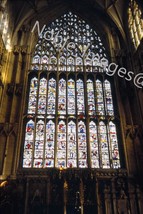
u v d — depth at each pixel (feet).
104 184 72.84
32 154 80.07
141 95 87.51
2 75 89.76
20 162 78.33
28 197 69.26
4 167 74.13
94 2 114.21
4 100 87.81
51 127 86.53
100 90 97.35
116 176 75.10
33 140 82.99
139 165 76.95
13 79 93.20
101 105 93.20
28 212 66.74
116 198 70.08
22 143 82.23
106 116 89.35
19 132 81.61
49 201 69.05
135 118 88.48
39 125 86.63
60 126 86.94
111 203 69.46
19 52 100.12
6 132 80.38
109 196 70.54
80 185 71.05
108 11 111.04
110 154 81.56
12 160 76.07
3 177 72.23
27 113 88.63
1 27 90.68
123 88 93.86
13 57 99.14
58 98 93.40
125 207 68.49
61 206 68.33
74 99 93.97
